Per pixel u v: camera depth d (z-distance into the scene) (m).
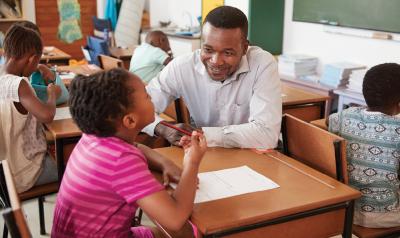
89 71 3.32
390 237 1.73
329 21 4.30
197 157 1.15
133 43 6.41
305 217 1.25
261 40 4.89
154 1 6.65
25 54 1.98
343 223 1.34
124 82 1.10
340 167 1.52
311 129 1.62
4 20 5.01
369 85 1.70
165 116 2.41
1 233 2.25
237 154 1.60
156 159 1.41
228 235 1.13
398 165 1.71
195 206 1.18
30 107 1.92
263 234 1.19
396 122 1.65
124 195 1.06
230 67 1.65
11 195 1.04
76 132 1.94
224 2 5.18
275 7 4.85
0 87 1.92
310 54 4.64
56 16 6.24
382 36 3.80
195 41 5.49
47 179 2.04
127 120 1.11
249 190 1.29
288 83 4.35
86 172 1.10
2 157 1.94
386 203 1.69
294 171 1.45
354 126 1.73
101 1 6.45
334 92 3.86
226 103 1.85
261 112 1.70
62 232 1.17
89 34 6.56
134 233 1.32
